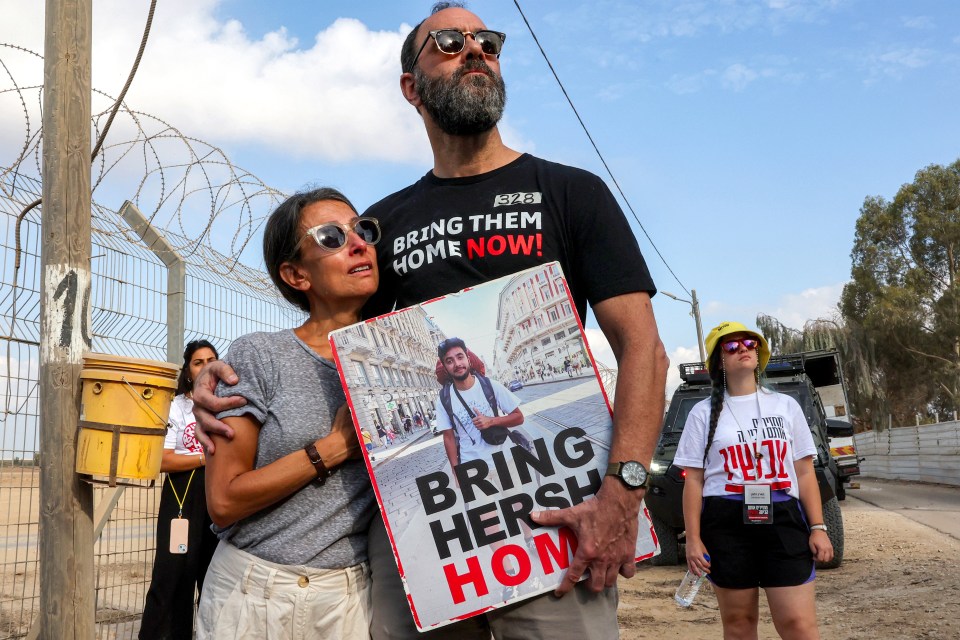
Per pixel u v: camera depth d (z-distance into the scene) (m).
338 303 2.31
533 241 2.21
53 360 2.94
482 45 2.34
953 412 43.66
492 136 2.38
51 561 2.90
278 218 2.35
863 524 12.13
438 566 1.98
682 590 4.12
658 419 2.06
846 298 47.25
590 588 1.99
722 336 3.72
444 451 2.03
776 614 3.48
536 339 2.09
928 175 45.81
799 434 3.59
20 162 3.87
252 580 2.11
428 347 2.08
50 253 3.00
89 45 3.14
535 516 1.99
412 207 2.40
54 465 2.92
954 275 44.69
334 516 2.14
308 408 2.15
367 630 2.17
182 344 4.75
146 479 2.94
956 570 7.62
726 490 3.60
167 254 4.81
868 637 5.26
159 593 4.34
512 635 2.08
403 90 2.56
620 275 2.15
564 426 2.05
